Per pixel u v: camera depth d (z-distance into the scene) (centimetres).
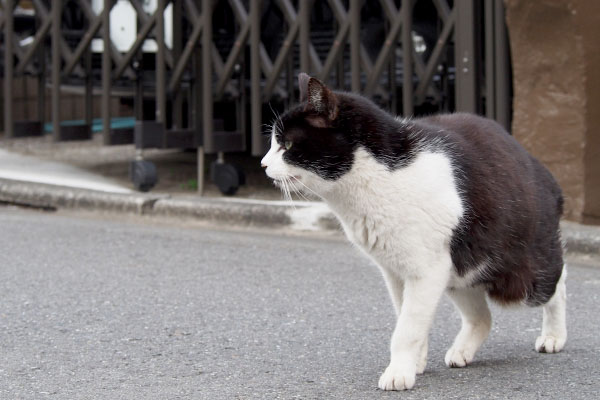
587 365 464
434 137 436
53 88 1010
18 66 1050
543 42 759
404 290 440
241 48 922
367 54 897
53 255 748
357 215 434
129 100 1219
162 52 948
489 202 429
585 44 735
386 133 427
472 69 815
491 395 421
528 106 778
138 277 675
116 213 916
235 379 456
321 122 429
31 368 478
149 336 533
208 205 871
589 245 702
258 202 888
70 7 1087
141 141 951
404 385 429
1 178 1019
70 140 1034
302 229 824
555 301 482
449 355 470
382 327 546
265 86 916
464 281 442
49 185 975
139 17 966
